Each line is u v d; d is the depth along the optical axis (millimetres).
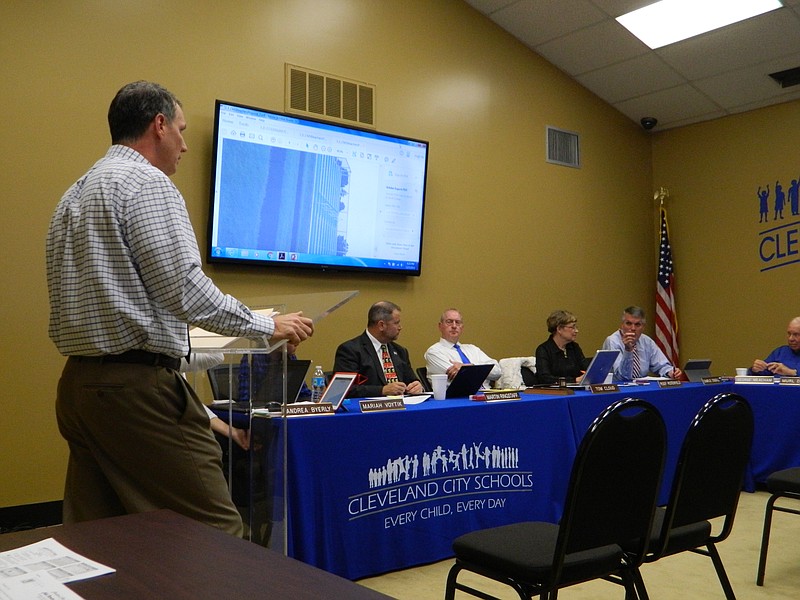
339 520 2525
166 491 1491
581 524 1648
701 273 6949
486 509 2992
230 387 1959
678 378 4898
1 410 3693
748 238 6613
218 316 1484
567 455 3268
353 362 3996
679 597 2572
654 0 5277
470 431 2957
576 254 6539
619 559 1812
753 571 2869
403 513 2730
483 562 1785
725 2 5223
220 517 1536
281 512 1780
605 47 6020
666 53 5949
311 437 2457
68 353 1513
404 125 5344
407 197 5270
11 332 3738
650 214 7254
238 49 4586
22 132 3816
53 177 3900
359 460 2592
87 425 1495
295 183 4742
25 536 884
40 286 3840
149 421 1464
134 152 1621
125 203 1465
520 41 6168
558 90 6469
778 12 5262
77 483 1566
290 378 2621
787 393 4082
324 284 4957
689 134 7086
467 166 5742
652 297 7230
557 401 3271
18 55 3824
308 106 4824
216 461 1562
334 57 5008
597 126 6805
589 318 6609
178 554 804
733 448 2041
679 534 2016
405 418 2744
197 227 4395
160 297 1460
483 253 5820
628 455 1696
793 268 6297
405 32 5410
